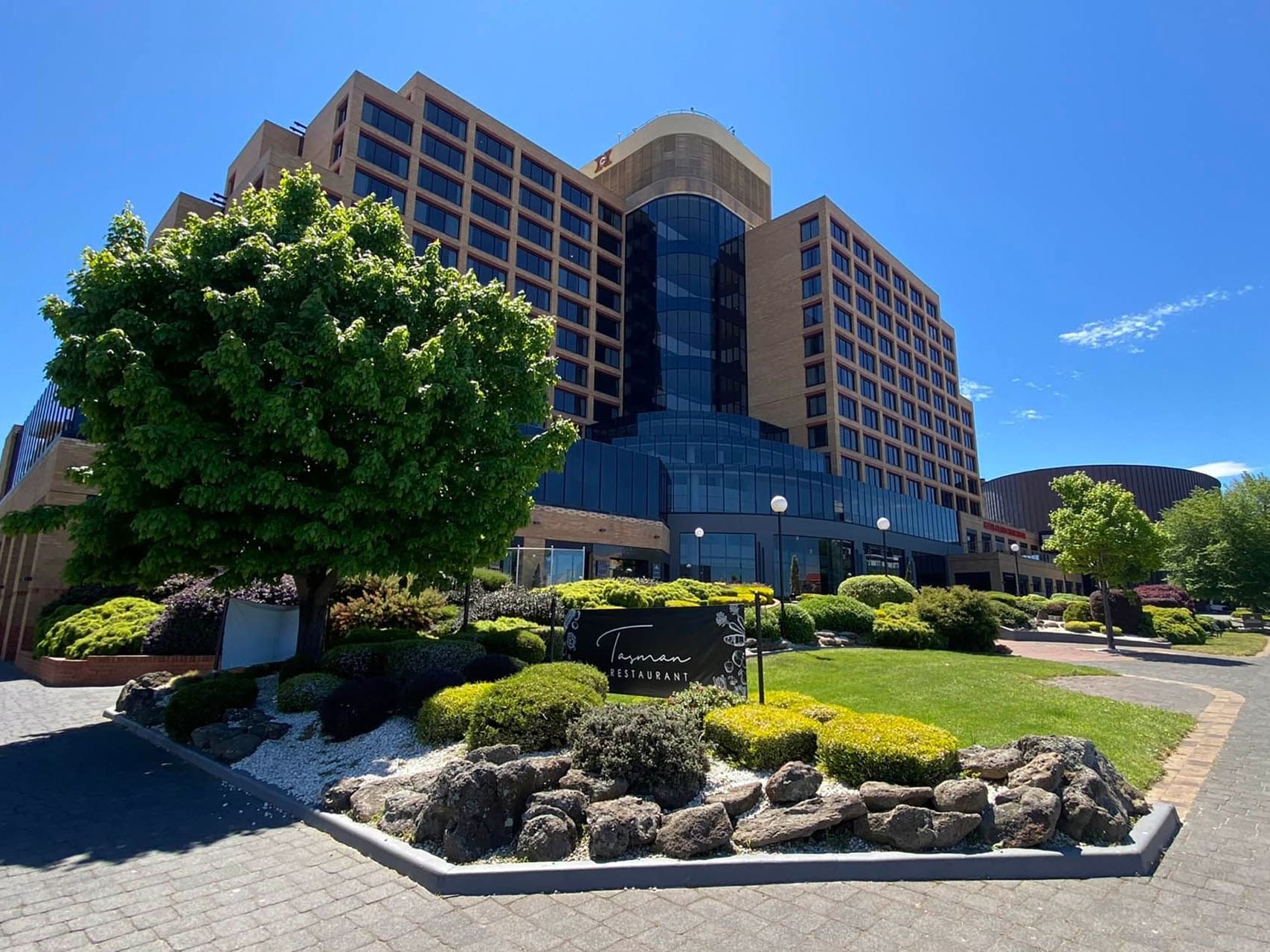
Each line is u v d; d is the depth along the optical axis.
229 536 9.81
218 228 10.43
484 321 12.12
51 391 27.69
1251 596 41.22
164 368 9.70
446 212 49.84
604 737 6.01
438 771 6.42
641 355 60.94
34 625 18.73
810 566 45.00
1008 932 4.00
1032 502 88.75
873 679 12.65
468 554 10.99
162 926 4.19
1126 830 5.27
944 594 20.97
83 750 9.12
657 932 4.02
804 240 61.47
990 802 5.39
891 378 67.00
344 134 44.66
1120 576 26.17
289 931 4.11
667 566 40.66
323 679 9.69
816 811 5.14
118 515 9.81
